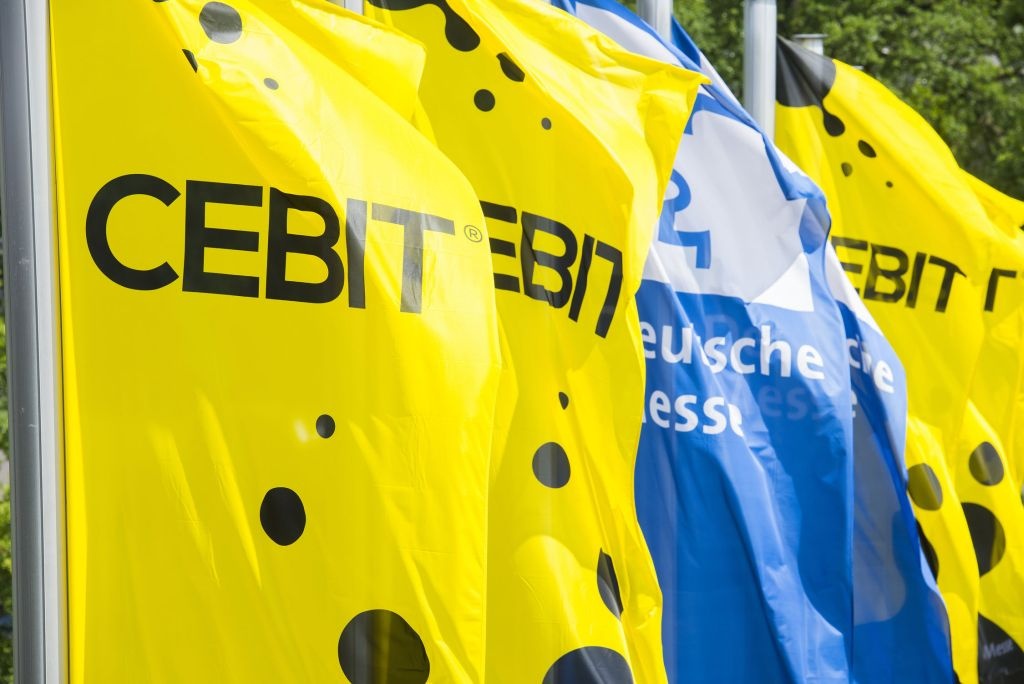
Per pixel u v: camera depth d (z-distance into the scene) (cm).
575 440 704
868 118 1016
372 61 605
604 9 853
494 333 594
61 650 545
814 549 841
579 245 706
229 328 567
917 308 1016
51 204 547
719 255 839
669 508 801
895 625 927
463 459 580
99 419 557
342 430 570
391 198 583
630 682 698
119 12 569
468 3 710
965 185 1015
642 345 713
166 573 557
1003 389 1042
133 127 567
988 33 2227
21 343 543
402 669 568
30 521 542
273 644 561
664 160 721
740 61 2169
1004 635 1045
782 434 841
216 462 562
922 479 1001
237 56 572
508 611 690
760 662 816
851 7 2191
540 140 709
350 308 572
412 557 570
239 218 569
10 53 542
